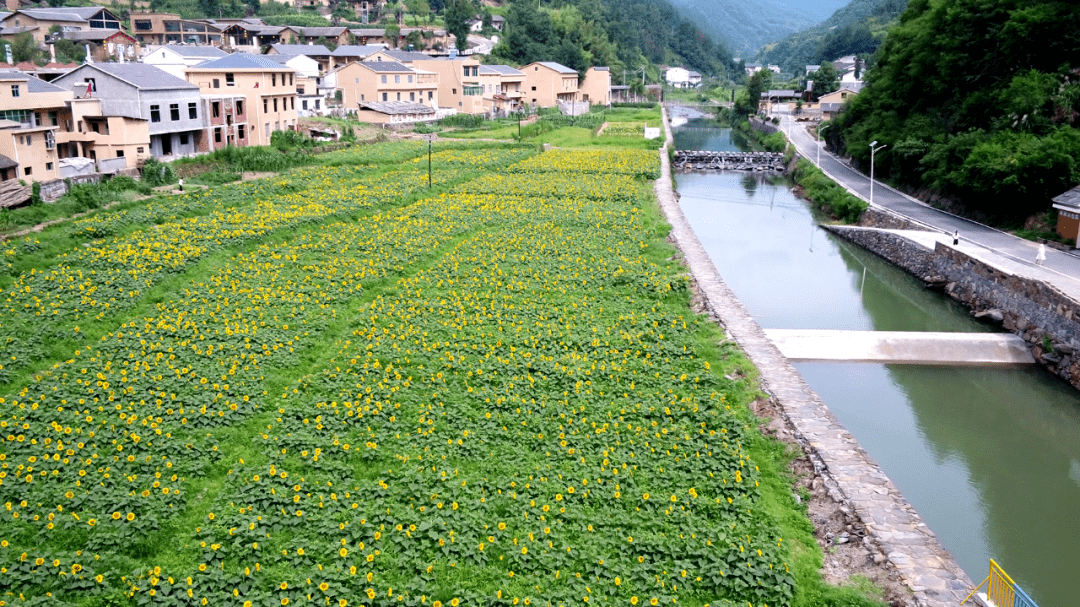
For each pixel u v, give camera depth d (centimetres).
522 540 1330
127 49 8375
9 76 4212
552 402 1847
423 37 12244
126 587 1205
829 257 4219
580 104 11094
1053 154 3672
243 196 4091
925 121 5381
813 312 3234
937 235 3900
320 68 9219
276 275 2772
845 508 1437
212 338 2170
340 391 1892
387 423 1722
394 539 1323
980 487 1934
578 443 1664
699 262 3102
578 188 4722
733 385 1977
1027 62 4800
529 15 13325
